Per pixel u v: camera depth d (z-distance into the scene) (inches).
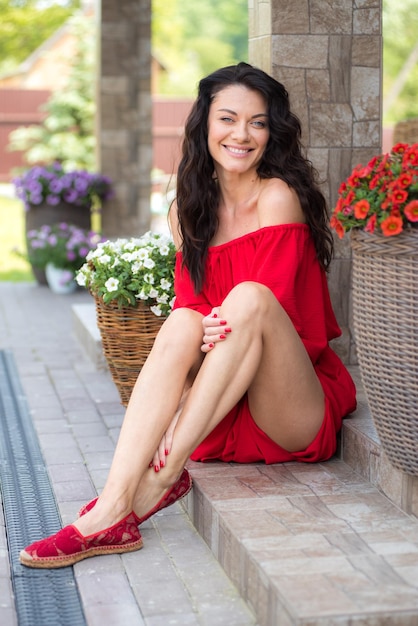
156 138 870.4
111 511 121.5
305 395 132.6
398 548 110.1
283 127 138.5
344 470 138.9
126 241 168.6
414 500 119.4
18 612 108.5
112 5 368.5
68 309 332.2
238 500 125.6
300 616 92.9
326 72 175.2
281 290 132.8
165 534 130.8
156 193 782.5
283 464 141.3
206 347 124.6
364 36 175.8
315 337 140.3
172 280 159.6
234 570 114.1
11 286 390.6
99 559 121.4
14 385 218.7
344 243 182.1
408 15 1062.4
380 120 179.2
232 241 138.6
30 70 1116.5
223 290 140.5
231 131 136.0
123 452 123.3
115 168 380.2
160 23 1304.1
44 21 1091.3
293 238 135.0
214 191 141.4
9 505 142.0
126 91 375.6
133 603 109.7
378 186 112.0
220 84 137.9
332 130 177.3
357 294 116.8
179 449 123.9
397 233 106.1
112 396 208.1
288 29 172.7
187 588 113.7
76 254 363.3
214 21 1376.7
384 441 118.6
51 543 118.8
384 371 113.3
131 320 162.9
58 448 170.6
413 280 107.6
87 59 868.6
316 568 104.1
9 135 874.1
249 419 137.2
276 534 113.9
